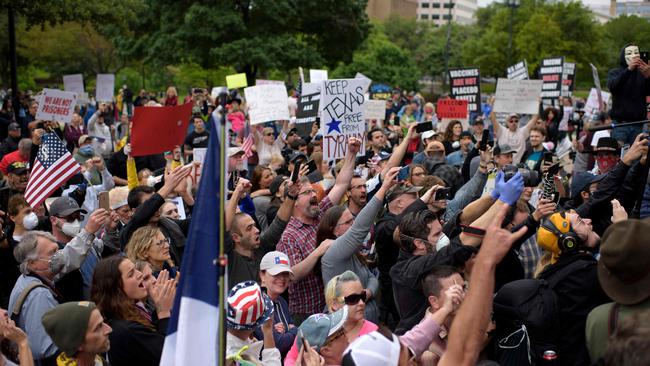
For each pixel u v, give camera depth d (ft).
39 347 17.11
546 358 14.69
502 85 47.96
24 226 23.76
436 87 266.36
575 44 185.47
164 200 21.80
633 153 19.99
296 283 22.31
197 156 31.76
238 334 15.89
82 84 75.61
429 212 19.11
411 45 319.88
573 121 74.38
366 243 25.89
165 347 11.68
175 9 132.36
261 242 24.00
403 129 61.16
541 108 67.00
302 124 42.91
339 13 138.41
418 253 18.92
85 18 86.74
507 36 199.52
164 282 16.87
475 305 10.67
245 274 21.33
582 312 14.90
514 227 18.11
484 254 10.80
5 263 22.13
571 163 54.75
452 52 253.85
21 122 64.64
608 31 189.47
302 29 140.26
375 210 20.70
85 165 38.96
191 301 11.36
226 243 20.90
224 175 11.37
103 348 15.03
